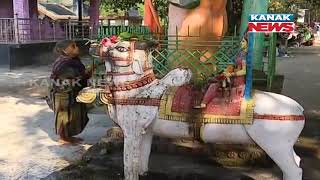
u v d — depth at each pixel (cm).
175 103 447
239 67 443
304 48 3147
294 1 2355
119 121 463
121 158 580
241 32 803
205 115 436
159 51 693
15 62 1666
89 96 492
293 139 417
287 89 1205
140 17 1988
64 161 598
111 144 610
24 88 1200
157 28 820
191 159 573
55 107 674
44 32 1931
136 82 453
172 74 447
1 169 566
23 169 567
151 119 454
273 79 764
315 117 850
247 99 431
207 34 720
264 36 828
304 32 3353
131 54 449
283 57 2347
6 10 2052
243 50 455
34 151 643
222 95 439
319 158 589
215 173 526
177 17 748
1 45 1658
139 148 464
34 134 734
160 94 452
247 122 421
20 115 871
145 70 456
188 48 691
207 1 722
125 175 469
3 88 1198
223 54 666
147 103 453
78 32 2083
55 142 688
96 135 725
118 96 458
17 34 1688
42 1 3369
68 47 667
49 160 603
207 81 472
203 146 592
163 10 1220
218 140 445
